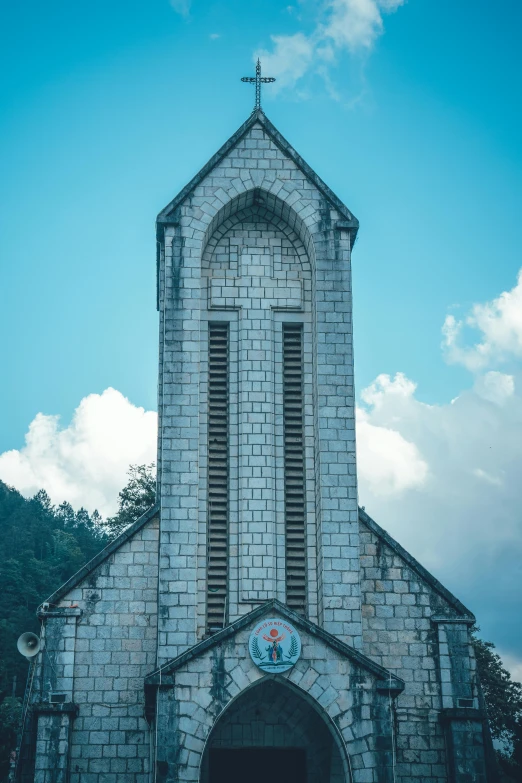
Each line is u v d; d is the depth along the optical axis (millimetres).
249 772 34562
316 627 31406
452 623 35438
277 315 38406
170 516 34844
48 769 32500
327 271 38250
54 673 33969
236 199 38906
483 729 33844
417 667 34938
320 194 39062
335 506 35469
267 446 36531
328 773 33750
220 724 34281
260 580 35000
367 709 30781
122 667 34375
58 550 120688
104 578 35375
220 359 37906
